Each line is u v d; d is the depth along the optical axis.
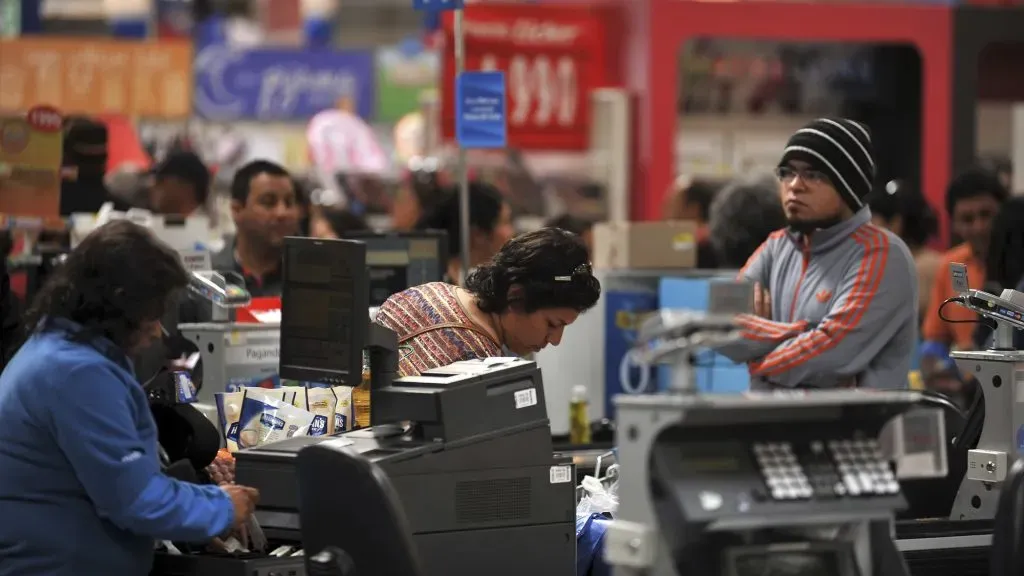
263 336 7.47
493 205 11.33
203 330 7.37
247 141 22.88
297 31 28.95
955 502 6.98
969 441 7.03
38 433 5.45
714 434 4.52
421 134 22.34
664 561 4.40
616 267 11.26
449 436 5.39
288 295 5.74
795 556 4.66
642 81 17.48
